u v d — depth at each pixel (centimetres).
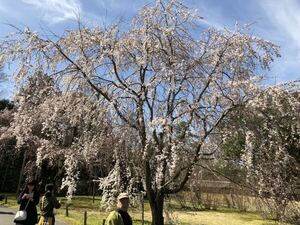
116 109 1273
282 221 1202
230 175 1319
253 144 1175
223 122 1270
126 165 1330
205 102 1270
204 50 1320
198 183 1420
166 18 1350
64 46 1300
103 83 1306
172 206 1471
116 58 1290
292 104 1127
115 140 1303
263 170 1203
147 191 1342
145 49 1290
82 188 3456
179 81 1287
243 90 1196
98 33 1311
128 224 713
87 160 1308
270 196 1230
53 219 1255
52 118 1270
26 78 1277
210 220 2267
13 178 4200
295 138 1207
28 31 1269
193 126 1266
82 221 2017
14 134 1332
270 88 1147
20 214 1014
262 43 1287
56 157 2227
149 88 1267
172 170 1170
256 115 1208
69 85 1293
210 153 1288
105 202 1346
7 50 1262
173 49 1334
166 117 1218
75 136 1388
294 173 1225
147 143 1234
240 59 1267
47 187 1264
